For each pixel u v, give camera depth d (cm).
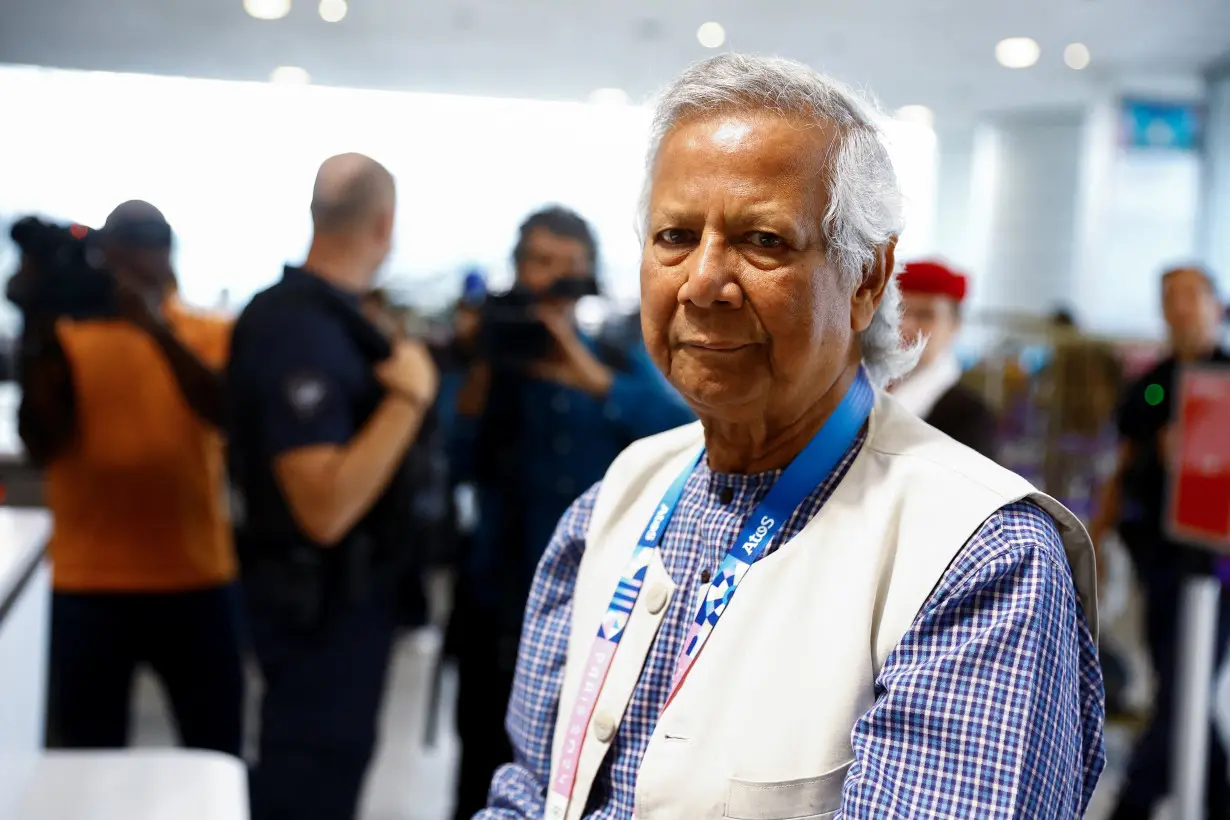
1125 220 912
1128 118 892
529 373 207
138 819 148
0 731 144
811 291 81
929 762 71
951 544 77
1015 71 834
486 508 212
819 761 76
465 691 215
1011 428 392
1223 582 250
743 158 80
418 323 380
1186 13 658
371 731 187
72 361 205
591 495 105
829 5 660
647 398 207
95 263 203
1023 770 69
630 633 89
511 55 821
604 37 761
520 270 210
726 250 81
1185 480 213
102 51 819
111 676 219
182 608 220
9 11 715
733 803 77
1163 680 269
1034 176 999
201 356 210
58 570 213
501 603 209
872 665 78
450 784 298
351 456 173
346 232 175
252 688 345
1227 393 205
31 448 210
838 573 81
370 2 691
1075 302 952
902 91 921
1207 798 257
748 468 90
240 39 782
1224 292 809
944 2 646
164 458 212
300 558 177
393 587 190
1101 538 306
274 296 174
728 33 738
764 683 79
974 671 72
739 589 83
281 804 182
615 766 86
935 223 1155
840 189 81
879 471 85
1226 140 824
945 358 213
